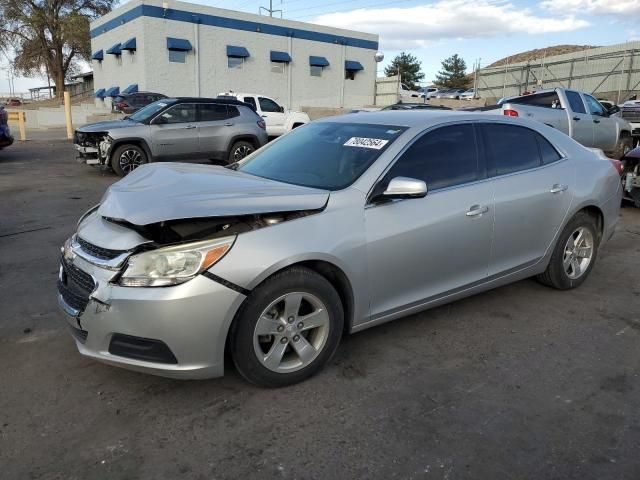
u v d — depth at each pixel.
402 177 3.41
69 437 2.79
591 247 4.94
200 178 3.55
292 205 3.14
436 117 4.06
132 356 2.90
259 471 2.56
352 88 35.97
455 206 3.79
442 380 3.37
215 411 3.02
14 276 5.23
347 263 3.28
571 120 12.08
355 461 2.62
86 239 3.16
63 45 44.53
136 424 2.90
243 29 30.05
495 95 37.75
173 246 2.86
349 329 3.49
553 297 4.75
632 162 8.47
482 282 4.13
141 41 27.16
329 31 33.62
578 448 2.72
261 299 2.99
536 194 4.32
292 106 33.00
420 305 3.79
